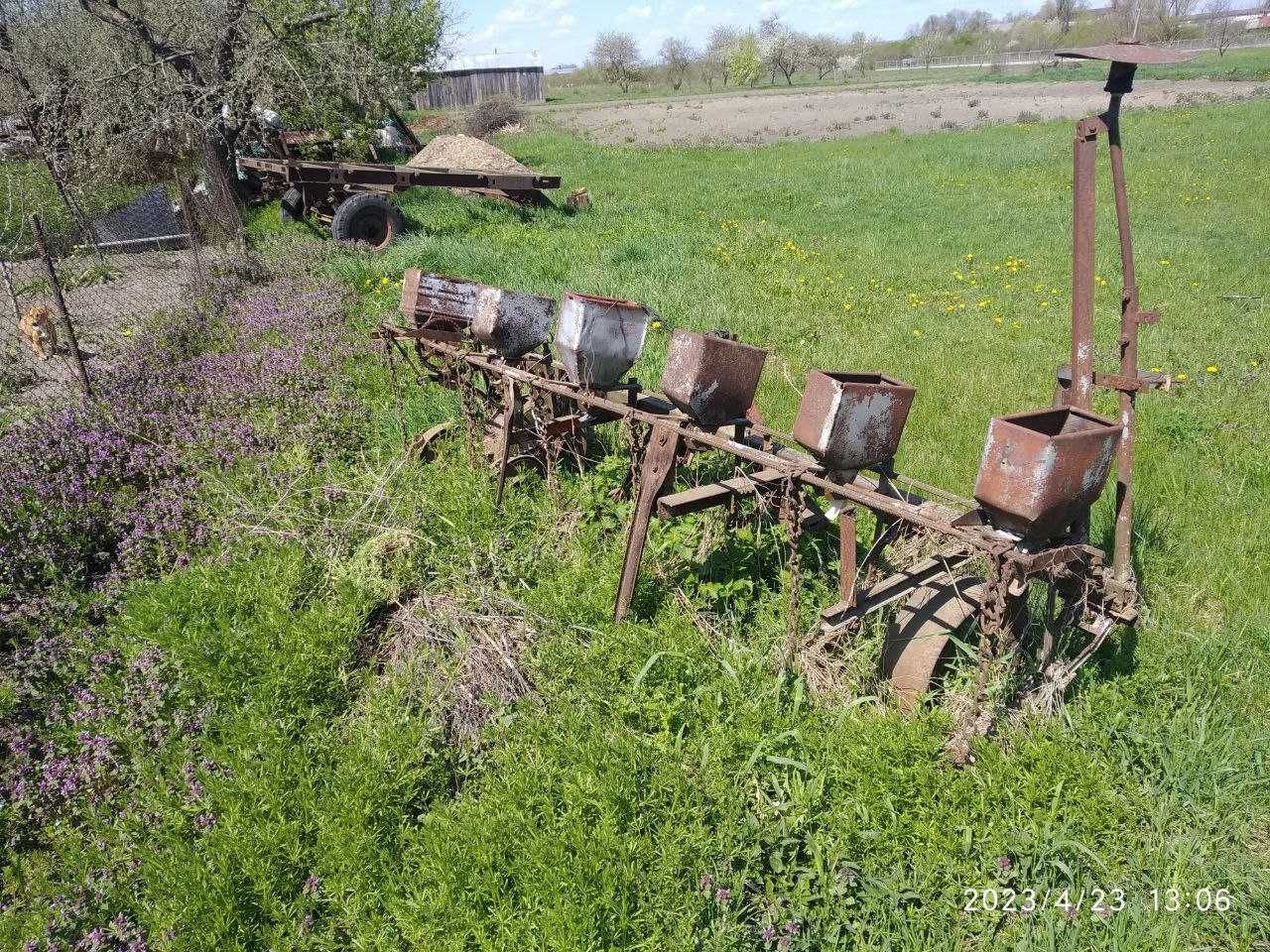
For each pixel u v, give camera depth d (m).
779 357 8.43
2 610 4.73
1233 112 29.34
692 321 9.22
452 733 3.83
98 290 11.35
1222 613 4.57
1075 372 4.04
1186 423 6.58
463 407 5.69
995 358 8.27
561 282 10.68
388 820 3.36
